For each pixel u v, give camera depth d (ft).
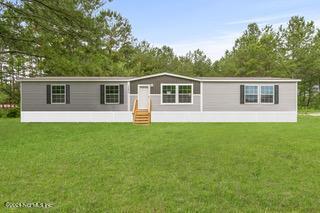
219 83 69.10
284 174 21.04
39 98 69.00
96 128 51.93
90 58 56.44
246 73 131.54
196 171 21.83
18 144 33.78
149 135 41.34
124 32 127.34
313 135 41.24
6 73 99.91
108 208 14.84
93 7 61.26
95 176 20.38
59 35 53.57
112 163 24.20
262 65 130.62
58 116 69.00
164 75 69.21
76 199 15.98
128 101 69.31
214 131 46.34
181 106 69.21
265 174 21.04
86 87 69.21
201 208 14.87
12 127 53.98
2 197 16.26
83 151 29.32
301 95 139.54
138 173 21.21
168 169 22.35
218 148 30.78
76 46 54.60
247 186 18.33
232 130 47.96
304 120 71.56
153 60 146.00
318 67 122.62
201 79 68.69
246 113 68.95
